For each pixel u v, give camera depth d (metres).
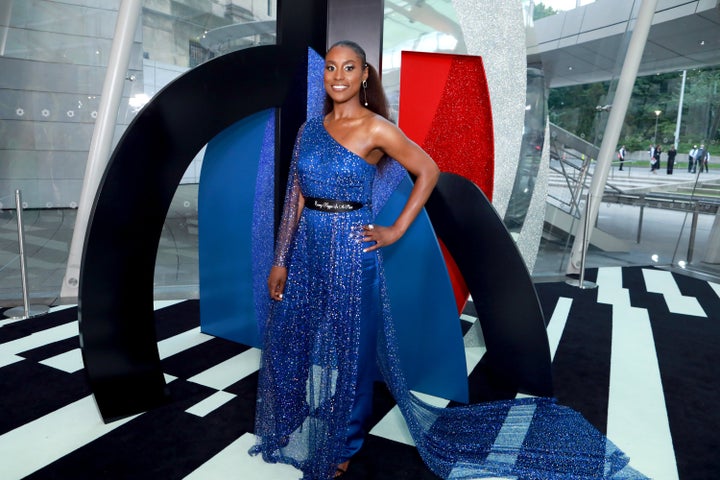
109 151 3.70
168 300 3.74
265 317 2.70
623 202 6.00
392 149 1.59
